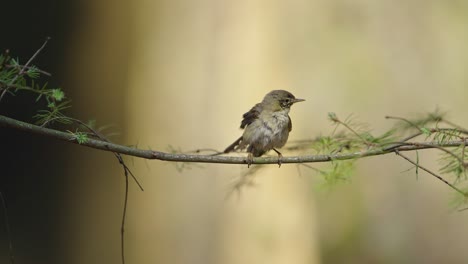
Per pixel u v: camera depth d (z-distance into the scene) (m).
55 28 17.75
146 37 14.68
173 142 14.16
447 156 6.22
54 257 19.00
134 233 14.54
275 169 13.68
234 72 13.88
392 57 14.00
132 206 14.55
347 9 13.92
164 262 14.28
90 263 18.16
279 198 13.73
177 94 14.20
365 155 6.28
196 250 14.16
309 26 13.83
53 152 18.98
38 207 19.45
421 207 14.05
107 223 17.98
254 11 13.81
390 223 14.05
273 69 13.79
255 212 13.81
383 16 14.00
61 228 18.84
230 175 13.86
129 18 15.44
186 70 14.17
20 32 18.58
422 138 13.67
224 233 13.95
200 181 14.09
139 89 14.70
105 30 16.39
